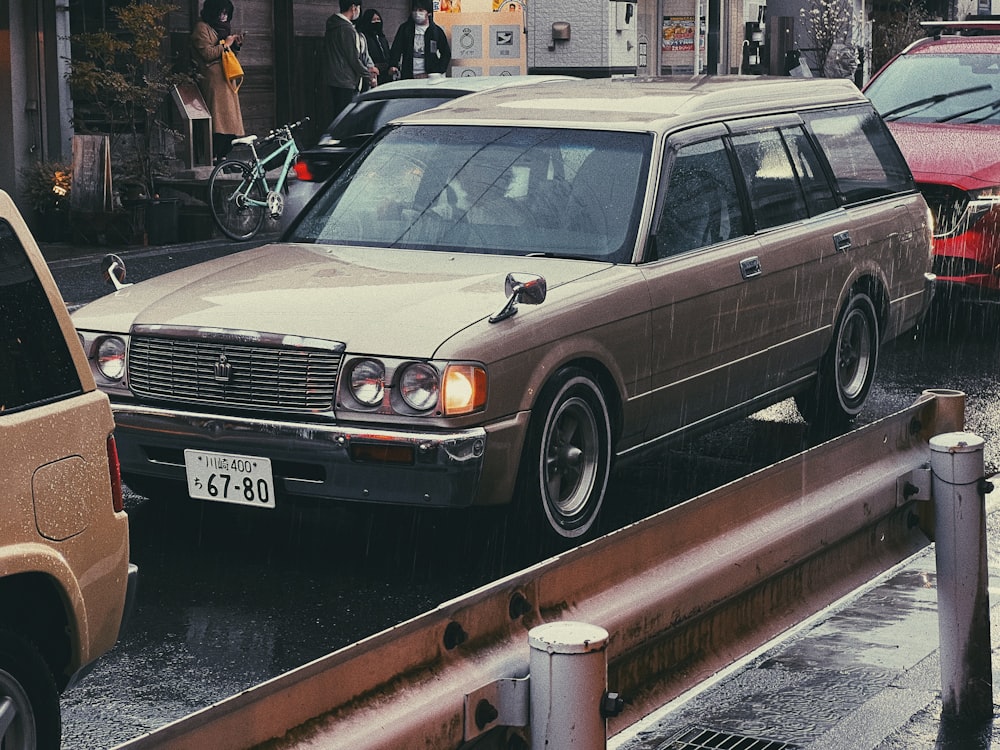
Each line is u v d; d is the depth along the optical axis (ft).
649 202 22.72
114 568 13.29
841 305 27.48
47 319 12.91
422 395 19.06
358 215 23.94
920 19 125.90
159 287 22.02
